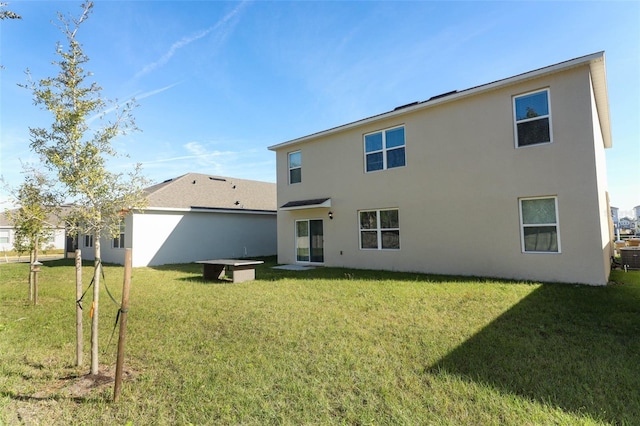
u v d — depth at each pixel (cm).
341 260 1268
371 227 1194
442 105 1020
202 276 1141
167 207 1659
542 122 853
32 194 377
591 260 778
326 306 639
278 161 1505
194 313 614
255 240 2078
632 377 333
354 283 879
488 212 929
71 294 853
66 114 351
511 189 891
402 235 1105
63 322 585
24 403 311
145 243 1595
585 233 786
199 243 1800
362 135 1216
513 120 892
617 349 407
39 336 507
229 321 556
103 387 341
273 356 405
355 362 382
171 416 286
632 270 1018
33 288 814
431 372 352
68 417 286
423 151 1059
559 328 484
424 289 766
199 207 1797
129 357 418
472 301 643
